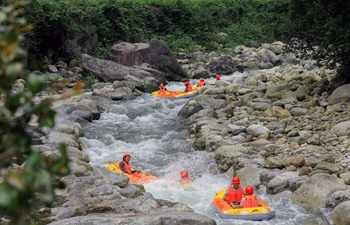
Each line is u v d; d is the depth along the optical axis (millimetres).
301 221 9688
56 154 11312
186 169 13367
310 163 11875
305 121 15477
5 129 1650
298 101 17859
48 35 26562
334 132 14094
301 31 17562
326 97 17594
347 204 9383
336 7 16188
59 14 26984
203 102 18656
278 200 10852
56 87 2242
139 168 13570
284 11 42969
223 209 10031
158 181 12297
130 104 21078
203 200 11172
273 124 15641
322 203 10047
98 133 16703
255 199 10109
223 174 12984
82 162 11008
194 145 15133
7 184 1455
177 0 37625
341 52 16188
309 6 17156
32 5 25141
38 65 25562
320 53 17484
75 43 28094
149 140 16031
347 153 12352
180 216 7941
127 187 10156
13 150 1638
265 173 11844
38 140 13281
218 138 14672
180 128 17344
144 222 7691
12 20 1758
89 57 26031
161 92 23000
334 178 10672
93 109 18625
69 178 9836
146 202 9375
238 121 16219
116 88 23109
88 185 9805
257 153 13484
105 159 14211
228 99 19016
